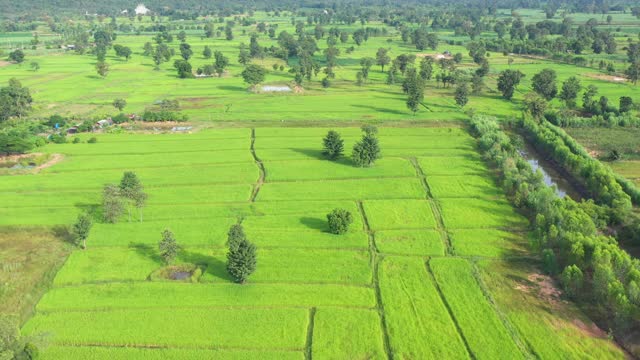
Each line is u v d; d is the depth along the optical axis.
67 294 76.81
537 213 100.19
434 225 99.06
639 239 93.25
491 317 71.56
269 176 124.31
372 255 88.06
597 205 104.38
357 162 130.00
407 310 73.19
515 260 86.69
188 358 63.62
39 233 96.75
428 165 133.00
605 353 65.00
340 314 72.31
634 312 68.25
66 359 63.22
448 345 66.12
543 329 69.38
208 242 92.25
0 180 121.81
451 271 82.94
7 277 81.75
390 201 110.19
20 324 70.19
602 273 73.19
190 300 75.25
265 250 89.38
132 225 98.94
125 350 65.06
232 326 69.69
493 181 121.69
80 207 107.31
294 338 67.44
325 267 84.19
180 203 109.31
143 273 82.50
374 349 65.38
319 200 110.75
